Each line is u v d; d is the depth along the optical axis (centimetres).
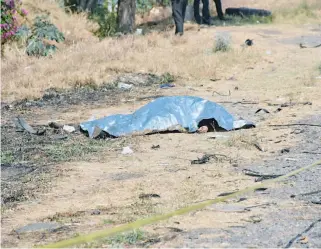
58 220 1973
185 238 1725
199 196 2156
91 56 5531
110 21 7419
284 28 7550
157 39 6284
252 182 2317
